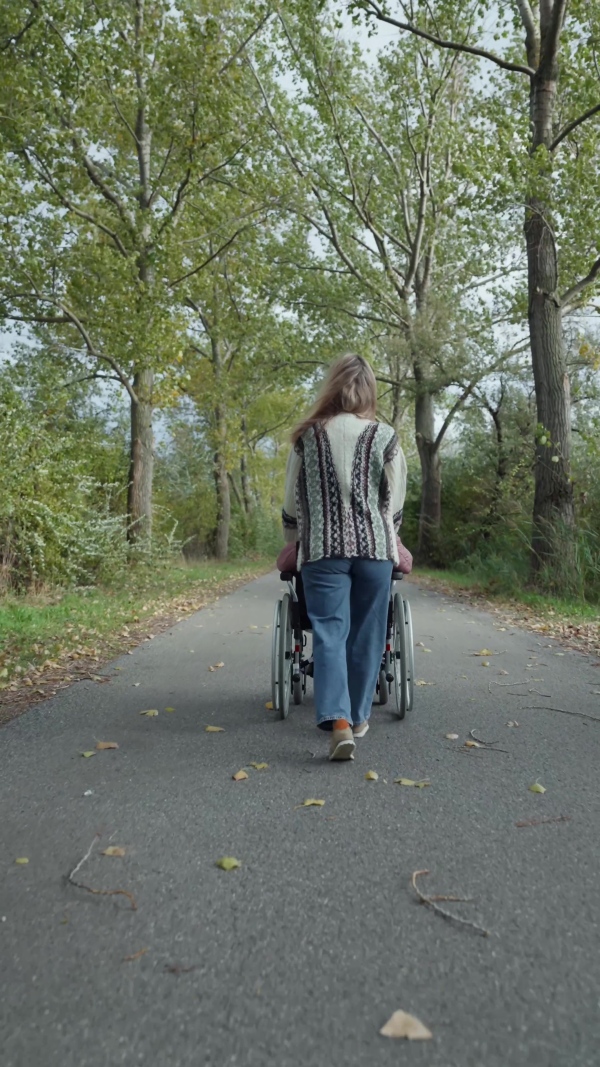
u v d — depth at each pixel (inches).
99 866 118.5
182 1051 75.9
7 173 519.8
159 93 634.2
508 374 919.0
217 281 973.8
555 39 553.0
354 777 160.4
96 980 88.0
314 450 174.4
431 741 187.6
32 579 511.8
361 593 175.3
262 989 86.1
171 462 1336.1
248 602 575.8
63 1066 73.7
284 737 191.9
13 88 556.7
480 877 114.2
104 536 582.9
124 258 631.8
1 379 555.5
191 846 126.0
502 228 941.2
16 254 611.2
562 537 548.1
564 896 108.3
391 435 177.0
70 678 270.7
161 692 246.7
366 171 1008.9
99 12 586.9
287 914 103.3
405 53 934.4
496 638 368.5
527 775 161.6
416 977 88.4
